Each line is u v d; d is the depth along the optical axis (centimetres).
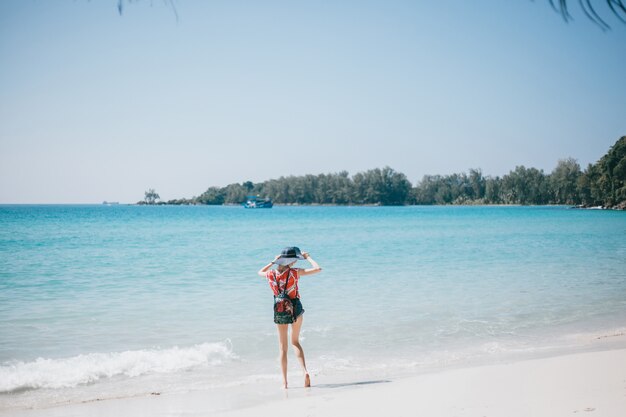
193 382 719
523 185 19100
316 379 729
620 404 496
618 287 1488
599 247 2886
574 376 630
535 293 1398
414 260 2230
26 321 1061
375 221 7344
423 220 7562
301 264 2066
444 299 1312
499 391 577
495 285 1525
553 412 480
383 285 1530
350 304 1249
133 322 1059
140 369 776
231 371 771
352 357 844
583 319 1102
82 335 959
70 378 732
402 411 519
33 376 737
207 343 913
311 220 7900
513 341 934
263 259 2261
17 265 1984
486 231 4616
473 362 796
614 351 782
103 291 1425
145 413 583
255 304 1248
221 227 5556
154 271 1834
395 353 863
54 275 1719
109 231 4569
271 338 950
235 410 569
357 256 2405
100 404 625
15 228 4916
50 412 594
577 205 15425
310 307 1216
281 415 533
